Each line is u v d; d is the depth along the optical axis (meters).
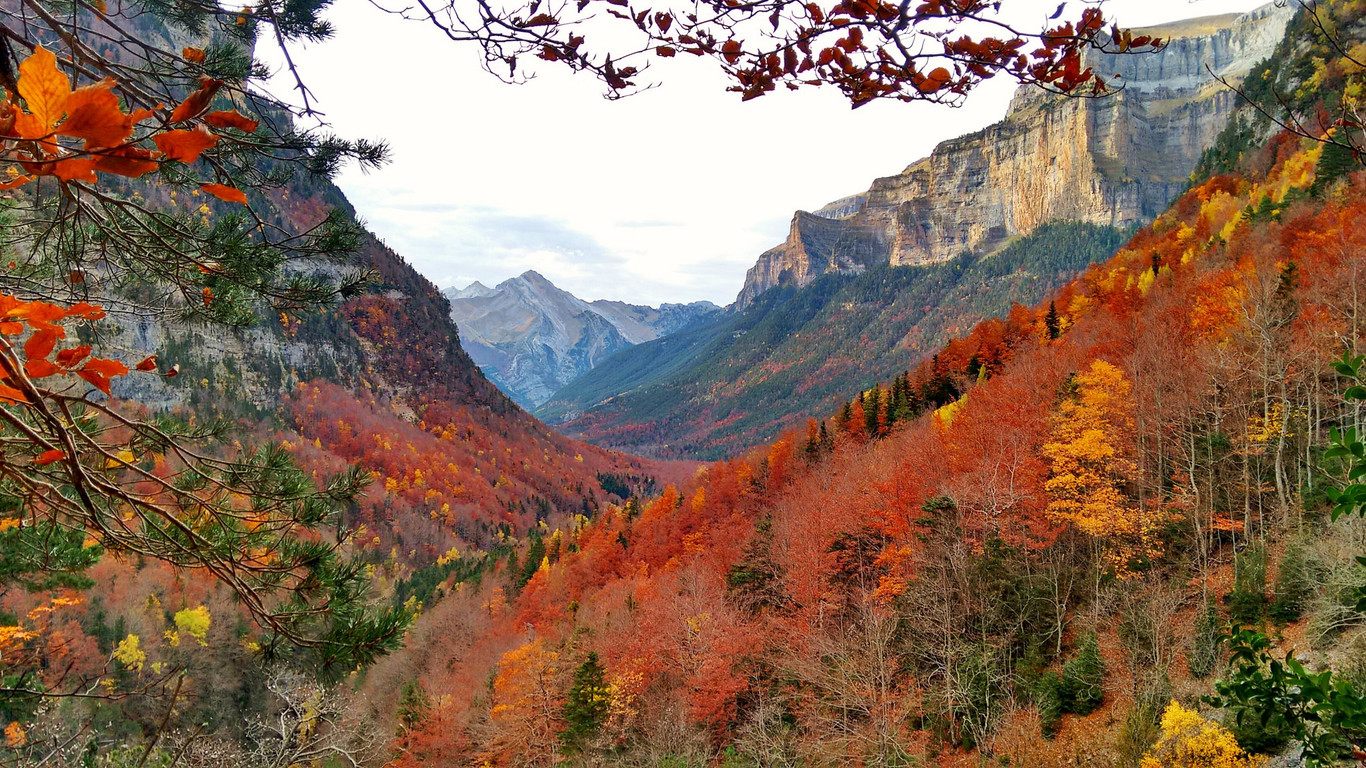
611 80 3.00
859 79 2.68
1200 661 21.23
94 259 4.82
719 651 28.48
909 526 30.92
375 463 133.75
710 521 59.38
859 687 22.67
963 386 60.28
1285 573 21.50
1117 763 18.73
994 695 23.09
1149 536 27.44
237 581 3.98
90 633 33.53
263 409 128.38
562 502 167.75
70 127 1.17
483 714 34.28
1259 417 30.38
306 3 4.74
